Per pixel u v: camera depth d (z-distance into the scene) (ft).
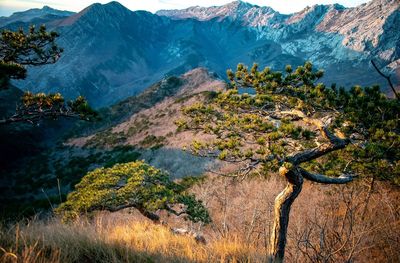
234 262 13.84
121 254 12.48
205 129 24.57
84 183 35.19
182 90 339.36
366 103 23.66
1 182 193.88
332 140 21.86
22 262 9.62
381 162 24.59
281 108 26.08
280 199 21.45
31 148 258.57
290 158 21.20
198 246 16.67
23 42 24.26
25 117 18.34
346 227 22.84
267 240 22.67
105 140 244.63
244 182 49.37
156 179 37.06
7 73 19.65
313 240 20.18
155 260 12.92
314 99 23.72
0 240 10.92
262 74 24.86
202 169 104.94
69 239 12.23
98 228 15.03
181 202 34.47
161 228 20.45
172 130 216.13
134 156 187.21
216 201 46.68
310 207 30.91
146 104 320.50
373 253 22.84
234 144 21.90
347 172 28.09
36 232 12.48
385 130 23.27
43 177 193.26
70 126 347.36
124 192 32.68
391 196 31.14
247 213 32.48
